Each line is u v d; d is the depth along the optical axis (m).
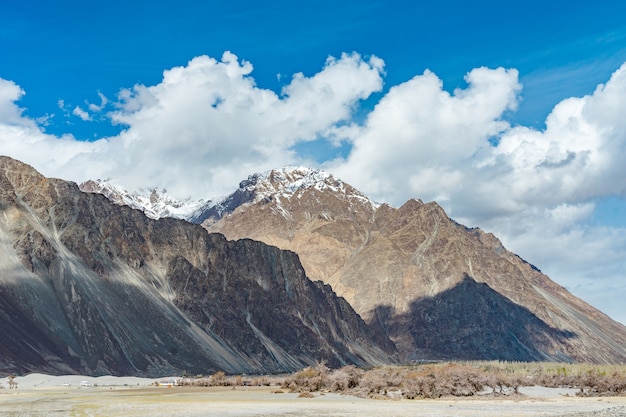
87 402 116.31
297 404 110.50
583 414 85.19
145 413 94.25
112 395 138.75
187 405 108.69
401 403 113.00
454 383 135.62
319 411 96.12
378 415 89.25
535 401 118.12
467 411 95.12
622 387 144.62
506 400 120.88
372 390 138.25
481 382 139.62
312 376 153.25
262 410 98.44
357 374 152.00
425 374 143.88
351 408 101.62
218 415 90.56
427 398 126.38
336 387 146.00
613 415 81.50
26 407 105.50
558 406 105.06
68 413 94.81
